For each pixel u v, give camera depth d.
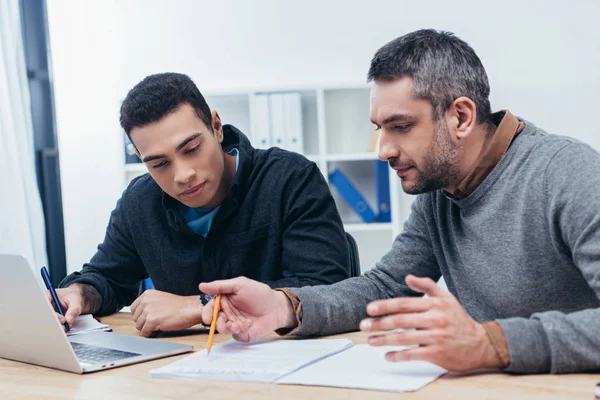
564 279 1.19
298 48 3.55
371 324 0.95
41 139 3.76
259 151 1.78
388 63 1.16
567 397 0.83
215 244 1.71
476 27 3.38
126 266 1.85
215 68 3.62
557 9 3.30
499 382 0.91
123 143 3.53
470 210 1.28
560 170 1.13
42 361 1.17
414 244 1.46
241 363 1.07
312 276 1.54
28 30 3.73
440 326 0.92
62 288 1.74
